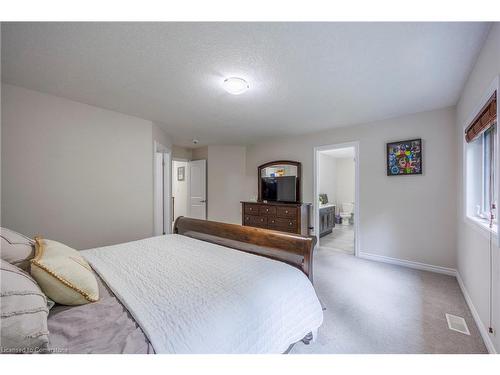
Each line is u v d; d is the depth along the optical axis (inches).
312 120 133.9
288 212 156.9
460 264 99.7
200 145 213.8
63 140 103.0
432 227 115.0
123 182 124.3
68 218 104.9
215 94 97.4
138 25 55.3
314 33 58.1
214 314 36.3
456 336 64.2
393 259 126.8
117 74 80.4
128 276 50.5
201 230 90.2
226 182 211.0
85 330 32.5
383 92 94.3
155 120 136.4
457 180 105.9
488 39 58.4
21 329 26.8
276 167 185.5
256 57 69.2
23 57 69.7
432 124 114.9
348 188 286.8
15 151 91.0
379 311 77.4
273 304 44.3
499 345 53.0
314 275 109.8
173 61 71.7
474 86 74.0
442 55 67.7
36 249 48.1
